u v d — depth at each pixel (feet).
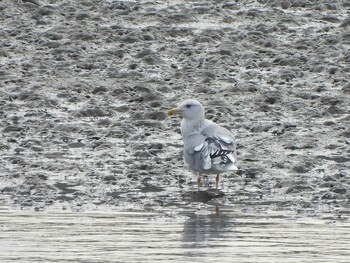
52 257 40.40
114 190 52.90
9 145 61.82
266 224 46.32
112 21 89.86
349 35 86.69
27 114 68.33
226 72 78.07
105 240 43.19
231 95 72.74
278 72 78.33
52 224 46.06
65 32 86.17
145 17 90.79
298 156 59.57
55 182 54.34
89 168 57.00
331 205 50.26
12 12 91.09
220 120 67.36
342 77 77.20
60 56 80.74
